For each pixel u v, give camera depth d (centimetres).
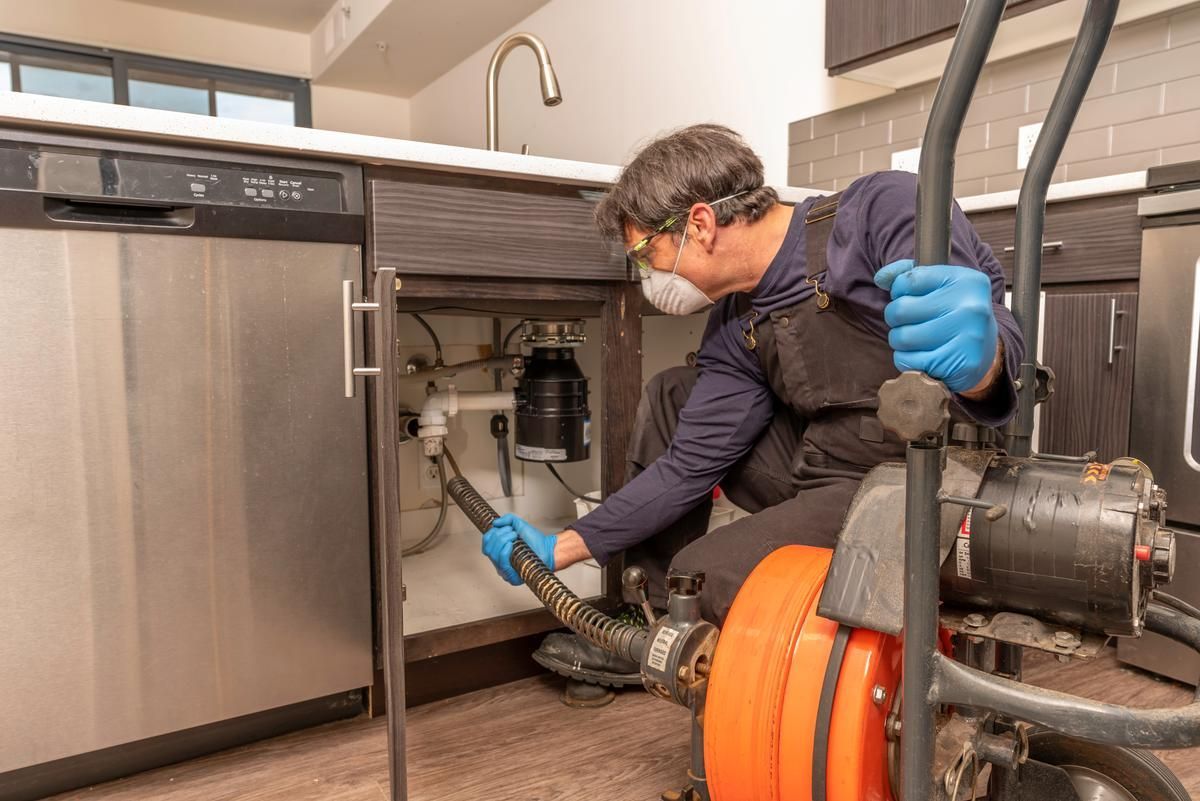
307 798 102
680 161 103
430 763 110
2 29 383
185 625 105
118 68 414
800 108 221
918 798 59
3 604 94
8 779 100
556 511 203
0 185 90
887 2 176
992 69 189
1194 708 56
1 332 92
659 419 133
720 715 69
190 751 112
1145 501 62
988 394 68
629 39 277
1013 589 67
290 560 112
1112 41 169
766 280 104
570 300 135
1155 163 163
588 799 100
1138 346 138
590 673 126
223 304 104
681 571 97
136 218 100
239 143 102
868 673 63
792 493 119
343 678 118
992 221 162
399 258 115
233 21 432
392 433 75
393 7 327
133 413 100
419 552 180
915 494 56
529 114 341
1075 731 55
